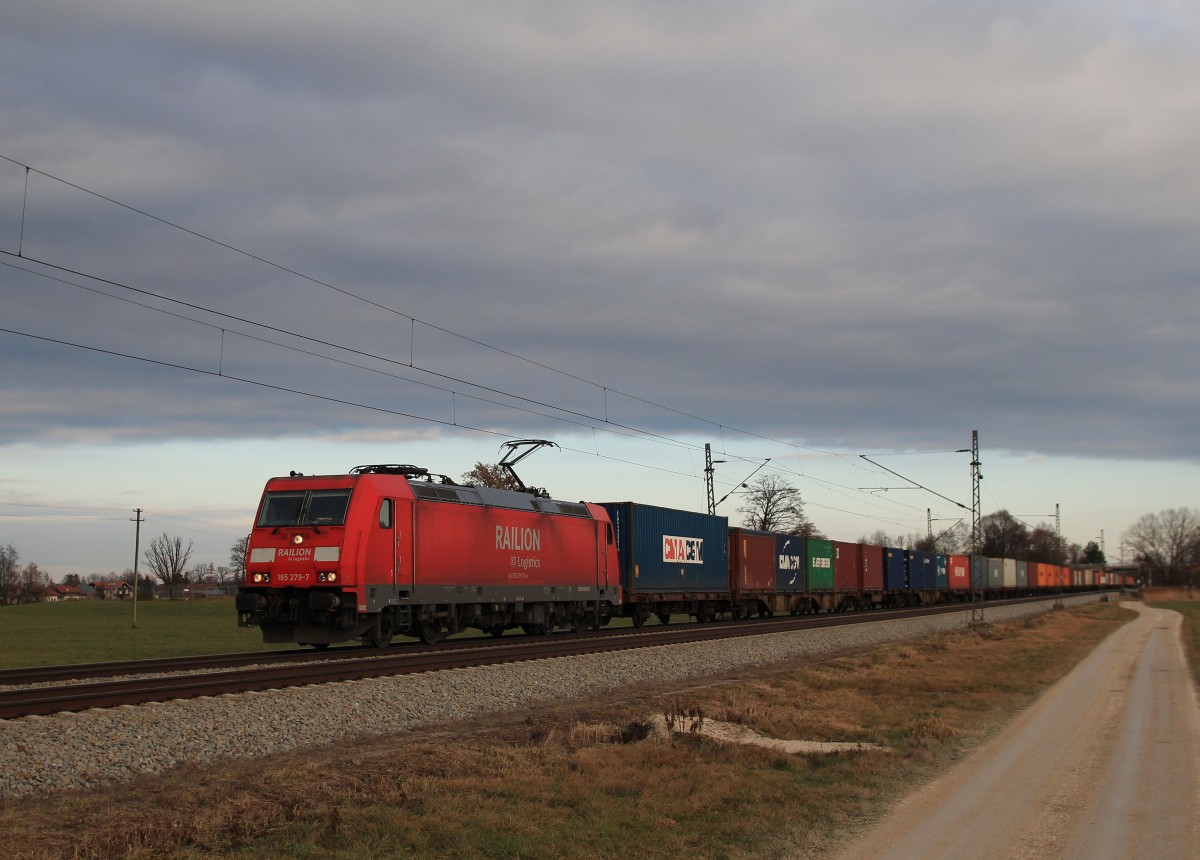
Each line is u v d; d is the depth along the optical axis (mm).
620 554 38375
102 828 9250
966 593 78500
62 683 18391
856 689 22062
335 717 15469
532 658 23891
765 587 49312
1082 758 13414
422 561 25828
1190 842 9102
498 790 10836
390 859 8406
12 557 130000
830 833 9422
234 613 67688
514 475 33312
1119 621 57375
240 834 9000
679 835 9297
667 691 20891
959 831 9469
